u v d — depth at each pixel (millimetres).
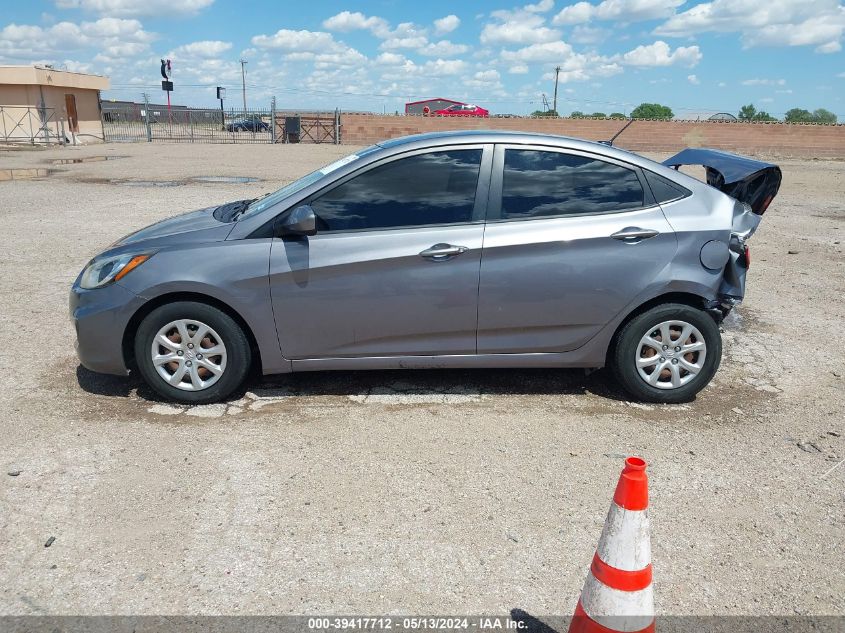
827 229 11727
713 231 4383
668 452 4023
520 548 3127
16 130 32594
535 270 4289
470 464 3834
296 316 4293
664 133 32625
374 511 3375
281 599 2777
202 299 4328
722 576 2982
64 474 3625
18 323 6039
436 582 2898
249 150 29500
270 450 3932
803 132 32344
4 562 2947
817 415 4562
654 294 4383
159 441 4004
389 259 4219
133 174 18250
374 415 4402
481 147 4391
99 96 38000
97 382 4816
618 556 2330
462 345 4438
